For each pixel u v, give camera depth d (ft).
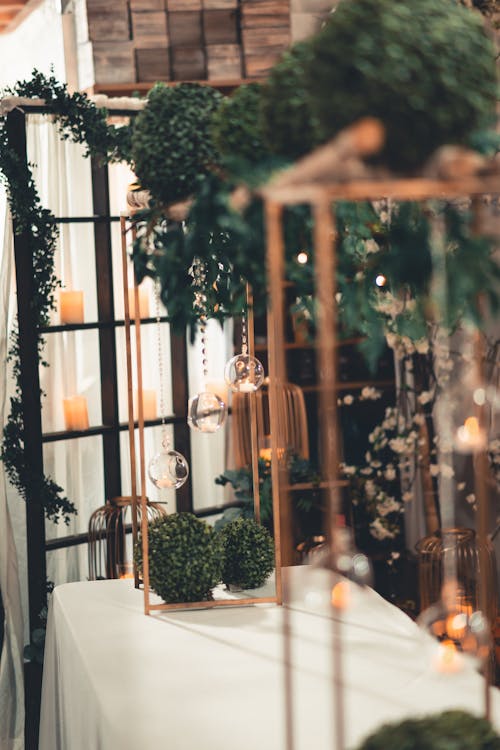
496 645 12.10
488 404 15.11
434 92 5.10
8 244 13.93
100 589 10.34
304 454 17.28
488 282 5.32
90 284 15.05
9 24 17.67
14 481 13.82
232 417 16.56
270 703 7.20
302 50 5.94
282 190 4.77
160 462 9.59
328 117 5.21
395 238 6.15
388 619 9.00
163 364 15.78
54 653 10.13
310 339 8.26
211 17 16.34
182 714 7.09
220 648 8.44
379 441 17.13
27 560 14.21
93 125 13.53
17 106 13.30
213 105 7.52
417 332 6.95
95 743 7.48
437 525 16.43
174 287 7.02
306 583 10.07
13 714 13.78
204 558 9.53
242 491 15.42
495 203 10.98
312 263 7.50
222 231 8.25
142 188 8.10
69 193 14.56
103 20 16.02
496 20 12.43
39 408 13.78
